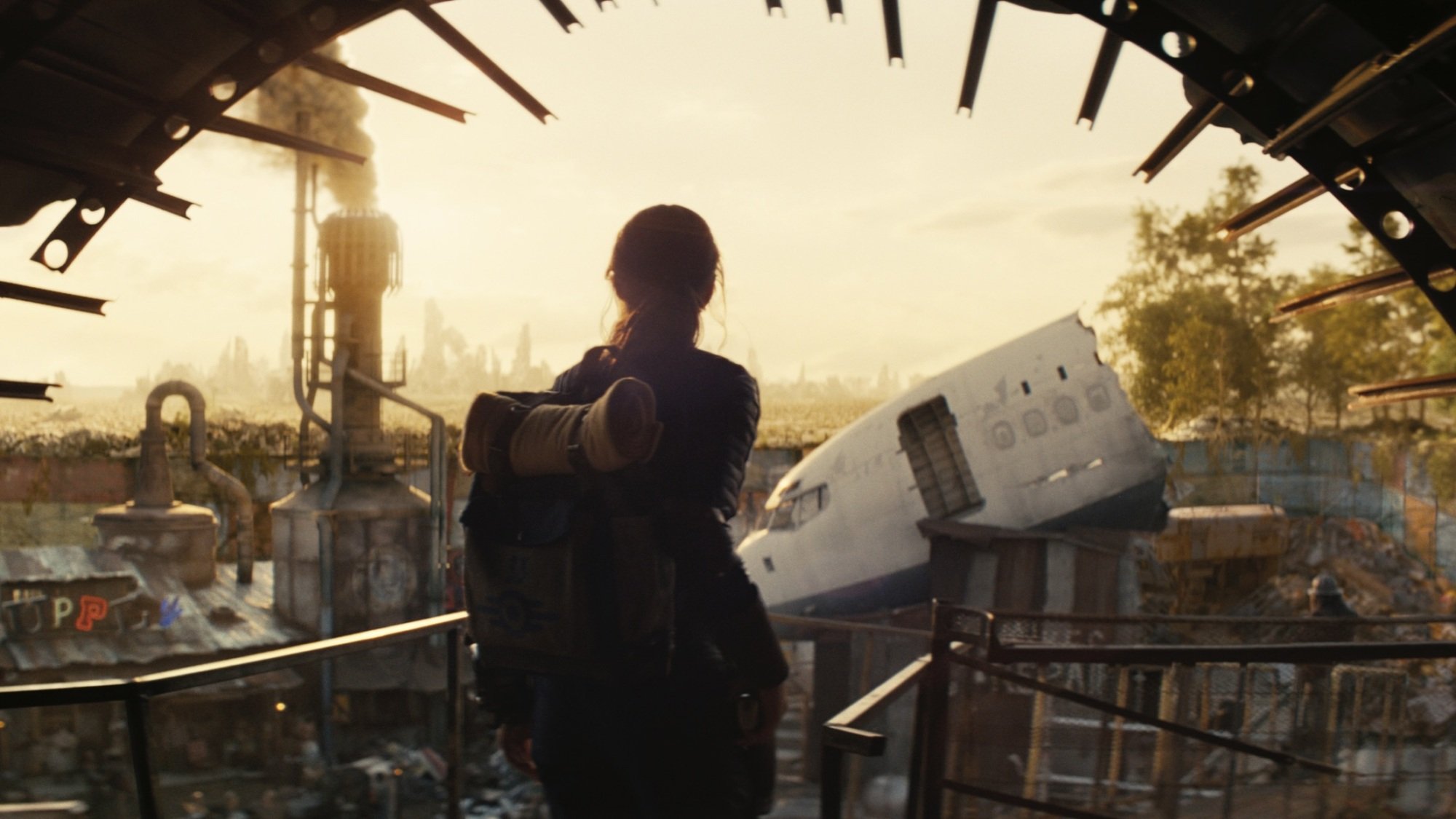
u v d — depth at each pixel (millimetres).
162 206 2523
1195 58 2350
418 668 22562
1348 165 2408
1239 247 32562
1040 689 3260
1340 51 2160
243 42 2400
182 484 26594
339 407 25828
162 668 19938
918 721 3242
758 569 20469
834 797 1982
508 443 1500
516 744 1769
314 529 24625
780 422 39969
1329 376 30719
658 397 1498
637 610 1420
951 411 19266
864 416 20266
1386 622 3324
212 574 24719
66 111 2318
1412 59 1868
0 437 26141
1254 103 2354
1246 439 29281
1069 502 18547
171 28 2248
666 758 1506
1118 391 18672
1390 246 2428
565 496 1472
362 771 16859
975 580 18375
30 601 19875
